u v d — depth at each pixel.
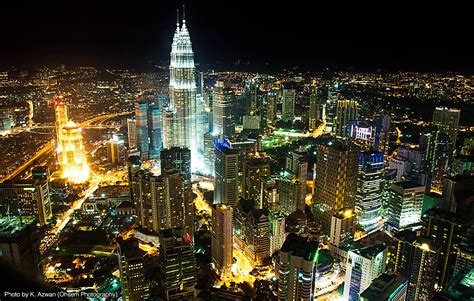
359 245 174.50
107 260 168.88
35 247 117.25
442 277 147.50
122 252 137.88
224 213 158.00
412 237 134.75
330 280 156.50
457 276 113.56
